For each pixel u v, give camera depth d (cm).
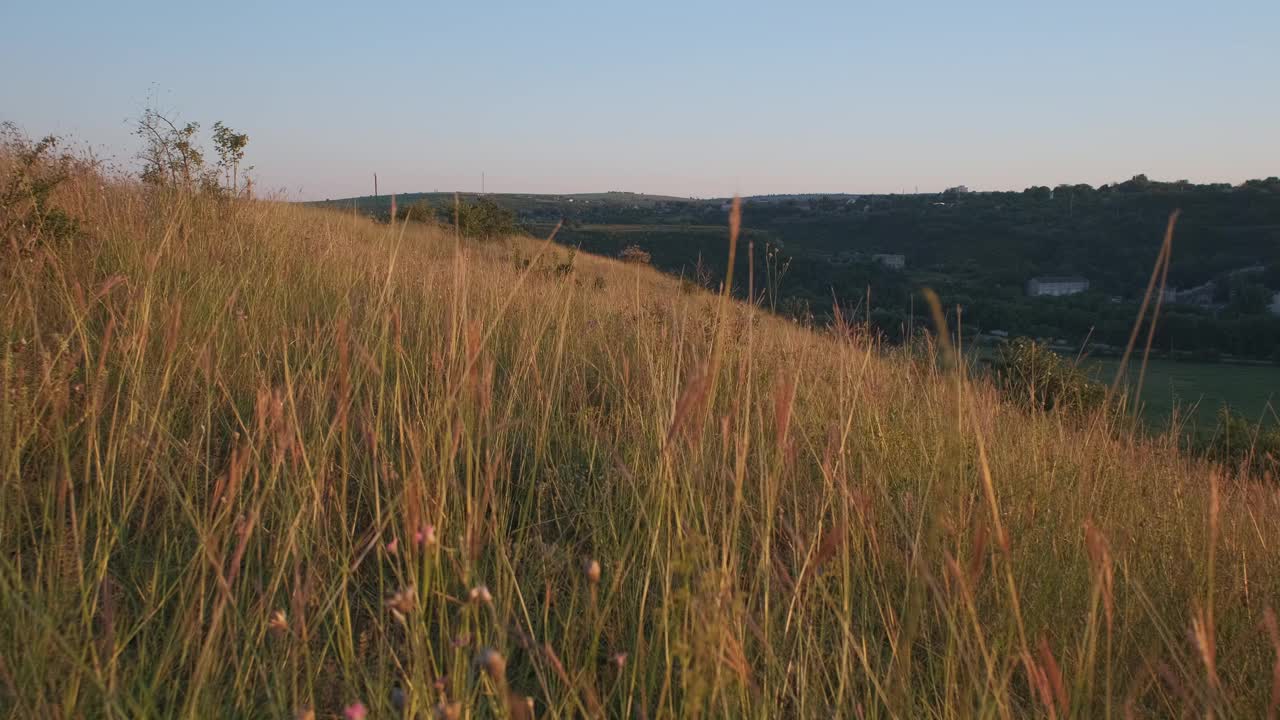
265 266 562
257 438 297
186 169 728
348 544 266
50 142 643
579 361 470
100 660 202
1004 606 250
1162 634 236
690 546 226
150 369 350
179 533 269
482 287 497
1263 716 231
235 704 207
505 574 244
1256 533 335
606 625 251
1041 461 372
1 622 203
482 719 202
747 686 207
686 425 248
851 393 396
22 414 272
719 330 232
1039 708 227
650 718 218
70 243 506
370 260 560
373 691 205
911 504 314
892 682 231
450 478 276
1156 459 417
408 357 375
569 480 343
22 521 259
